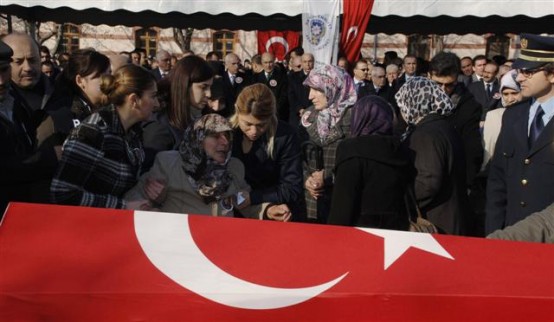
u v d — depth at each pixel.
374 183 2.90
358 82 9.34
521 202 3.40
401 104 3.39
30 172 2.69
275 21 11.20
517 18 10.30
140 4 8.82
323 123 4.30
